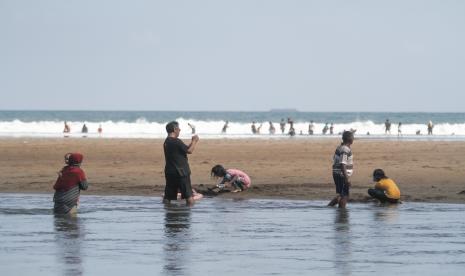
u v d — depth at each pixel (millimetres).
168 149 44656
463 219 37188
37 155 90438
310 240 30406
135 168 70812
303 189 52594
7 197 48312
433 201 45875
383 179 44938
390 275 23219
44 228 33906
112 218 37625
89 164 75875
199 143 121438
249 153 94125
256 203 44875
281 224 35344
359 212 40281
